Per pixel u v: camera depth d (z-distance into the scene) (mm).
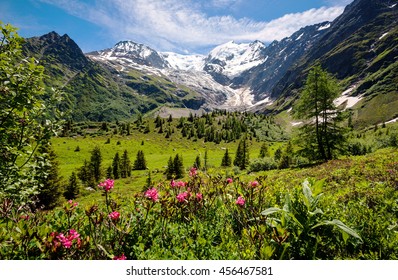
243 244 4508
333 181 11961
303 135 35281
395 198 6656
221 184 5848
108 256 3568
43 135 8383
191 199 5262
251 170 57688
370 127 190625
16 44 7906
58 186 43188
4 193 7332
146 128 193875
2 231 3643
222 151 157125
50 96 8609
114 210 4066
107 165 115000
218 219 5590
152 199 4250
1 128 7477
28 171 8586
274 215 5328
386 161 13875
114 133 182125
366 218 5156
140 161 107500
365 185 8836
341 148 34250
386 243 4453
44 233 3416
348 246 4504
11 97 7461
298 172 21188
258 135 199375
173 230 4695
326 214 4914
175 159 74562
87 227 4402
